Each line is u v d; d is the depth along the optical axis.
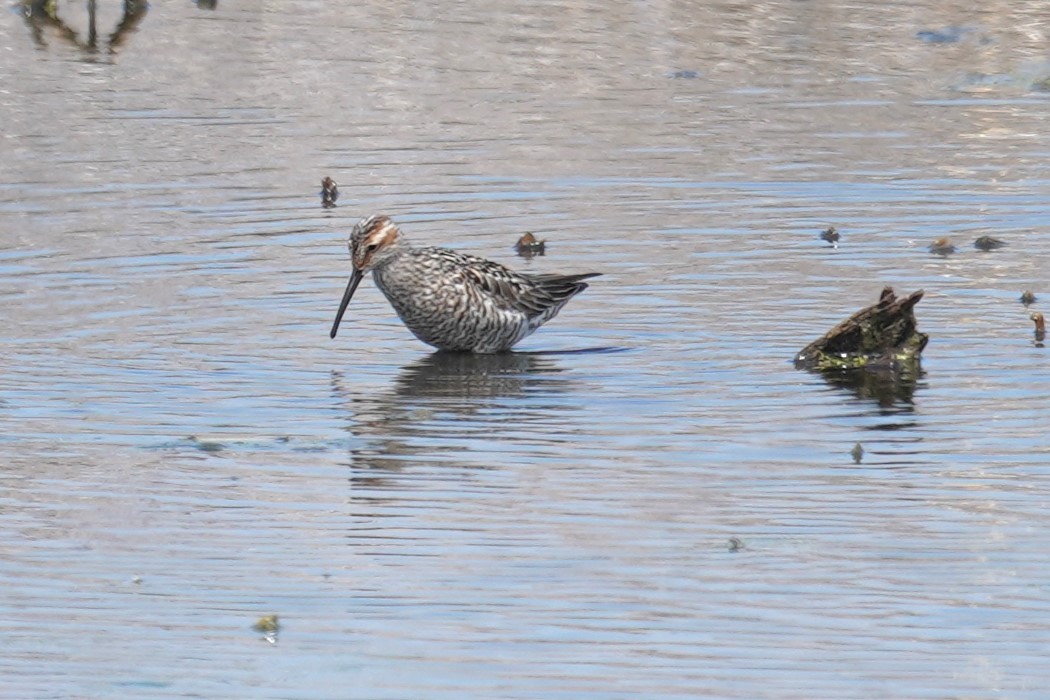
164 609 12.50
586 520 14.01
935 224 22.22
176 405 16.52
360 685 11.45
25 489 14.57
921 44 31.00
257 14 32.66
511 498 14.45
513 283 18.33
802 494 14.50
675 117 26.70
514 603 12.59
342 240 21.61
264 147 25.14
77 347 17.97
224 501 14.40
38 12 32.50
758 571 13.07
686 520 13.98
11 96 27.28
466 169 24.27
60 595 12.72
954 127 26.38
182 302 19.39
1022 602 12.55
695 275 20.41
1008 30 31.70
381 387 17.16
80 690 11.38
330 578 13.02
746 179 23.94
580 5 33.34
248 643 12.03
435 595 12.72
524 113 26.91
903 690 11.32
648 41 31.12
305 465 15.17
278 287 20.02
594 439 15.76
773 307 19.34
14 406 16.38
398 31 31.52
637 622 12.29
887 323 17.69
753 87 28.36
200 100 27.33
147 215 22.22
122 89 27.86
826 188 23.61
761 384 17.19
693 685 11.41
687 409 16.50
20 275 19.98
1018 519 13.96
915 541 13.56
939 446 15.54
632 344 18.41
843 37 31.44
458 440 15.72
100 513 14.15
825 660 11.74
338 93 27.86
